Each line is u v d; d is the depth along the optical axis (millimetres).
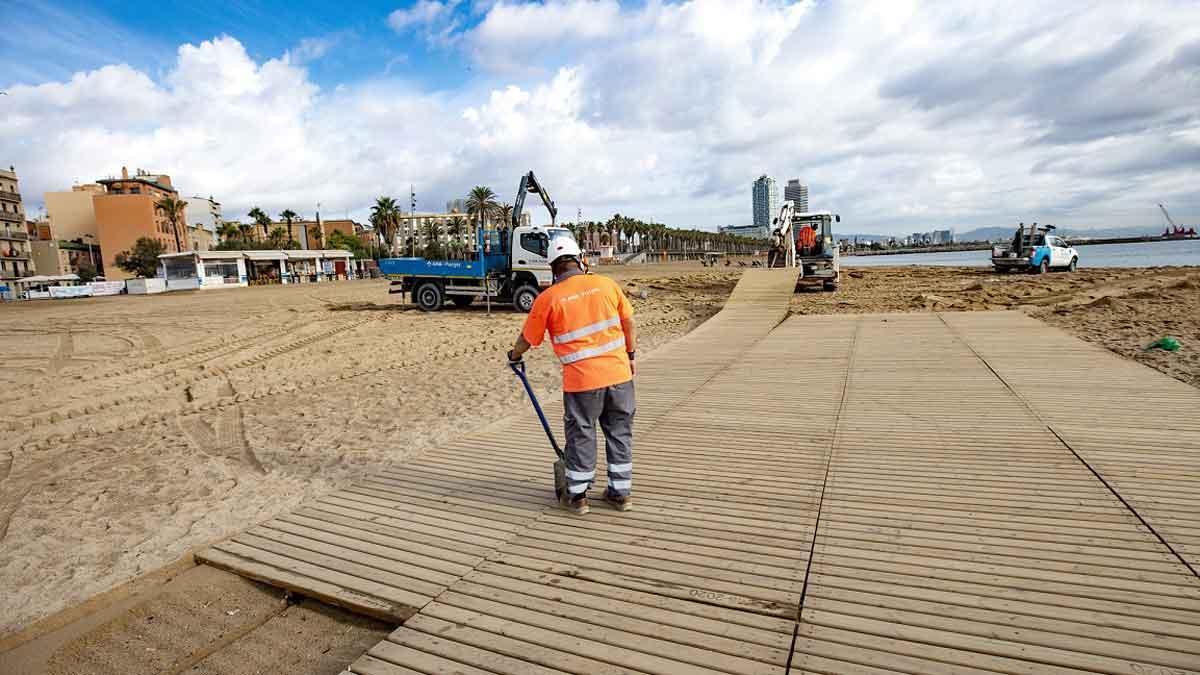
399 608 2873
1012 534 3219
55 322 20766
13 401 8641
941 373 7352
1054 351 8430
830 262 22219
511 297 20000
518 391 8320
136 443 6457
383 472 4695
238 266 52125
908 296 19953
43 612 3184
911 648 2367
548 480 4410
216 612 3105
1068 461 4219
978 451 4520
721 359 9156
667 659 2387
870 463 4391
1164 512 3375
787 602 2713
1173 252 77125
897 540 3221
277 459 5730
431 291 19922
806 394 6656
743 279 18641
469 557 3301
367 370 10422
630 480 3756
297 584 3135
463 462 4867
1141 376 6691
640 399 6797
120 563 3719
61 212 86062
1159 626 2416
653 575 3004
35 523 4375
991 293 19625
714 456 4703
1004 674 2207
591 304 3627
